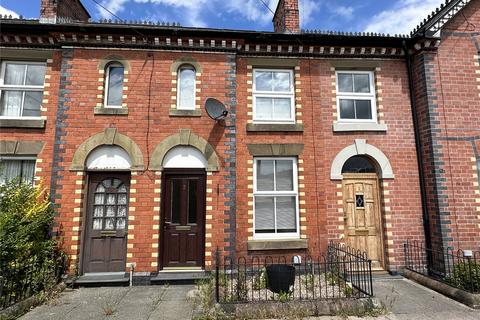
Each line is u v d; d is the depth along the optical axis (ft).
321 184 25.52
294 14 28.58
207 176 24.06
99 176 23.91
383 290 21.25
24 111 24.68
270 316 16.81
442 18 25.58
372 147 26.13
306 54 27.04
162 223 23.67
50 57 24.88
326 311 17.19
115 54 24.82
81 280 21.77
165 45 25.16
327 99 26.78
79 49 24.57
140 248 22.75
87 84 24.25
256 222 25.27
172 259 23.58
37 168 23.45
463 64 26.18
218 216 23.67
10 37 24.39
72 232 22.49
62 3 27.30
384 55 27.48
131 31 24.38
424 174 25.73
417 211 25.61
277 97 27.02
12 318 16.38
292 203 25.84
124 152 24.02
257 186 25.70
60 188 22.82
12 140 23.62
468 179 24.71
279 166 26.20
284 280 18.65
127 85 24.57
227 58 25.79
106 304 18.48
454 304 18.85
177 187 24.41
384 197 25.57
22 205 20.70
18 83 24.98
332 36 26.00
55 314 17.13
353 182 26.21
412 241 25.18
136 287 21.79
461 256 22.43
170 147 24.13
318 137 26.12
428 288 21.74
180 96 25.52
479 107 25.72
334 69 27.32
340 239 24.95
